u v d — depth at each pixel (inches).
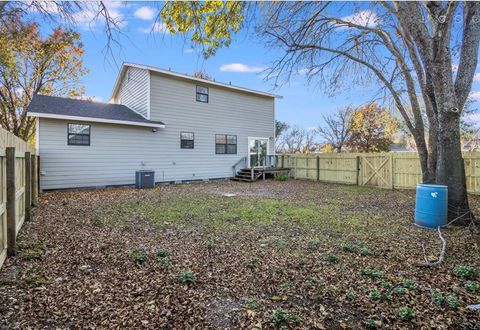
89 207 285.3
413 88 301.3
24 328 85.9
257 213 263.7
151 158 501.0
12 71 556.4
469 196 370.3
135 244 169.5
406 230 206.2
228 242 177.2
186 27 158.4
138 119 479.8
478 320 93.4
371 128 834.2
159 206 296.7
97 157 442.3
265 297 109.8
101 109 485.7
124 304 101.6
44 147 396.2
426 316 96.0
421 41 218.4
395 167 463.5
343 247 162.7
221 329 89.6
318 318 96.1
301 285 119.3
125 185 472.4
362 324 92.9
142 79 512.7
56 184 406.6
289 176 651.5
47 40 541.0
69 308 97.7
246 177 582.9
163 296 108.1
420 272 131.3
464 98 219.8
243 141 634.8
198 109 561.3
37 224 205.9
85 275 124.5
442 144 222.4
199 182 552.4
